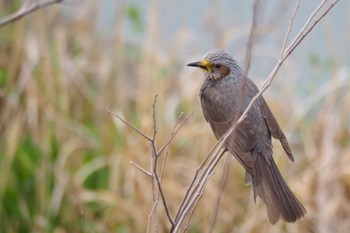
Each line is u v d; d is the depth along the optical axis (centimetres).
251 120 1104
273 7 1612
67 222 1413
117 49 1577
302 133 1525
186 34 1577
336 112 1523
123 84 1559
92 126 1521
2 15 1586
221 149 1001
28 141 1486
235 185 1441
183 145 1467
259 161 1089
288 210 1034
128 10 1652
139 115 1500
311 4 1862
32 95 1502
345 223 1419
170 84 1550
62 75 1542
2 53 1556
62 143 1480
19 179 1448
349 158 1473
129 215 1407
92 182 1458
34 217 1419
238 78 1155
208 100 1150
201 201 1397
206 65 1168
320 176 1452
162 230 1383
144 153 1449
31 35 1570
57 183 1432
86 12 1636
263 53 1580
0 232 1409
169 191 1405
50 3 1050
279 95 1563
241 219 1412
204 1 1745
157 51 1552
